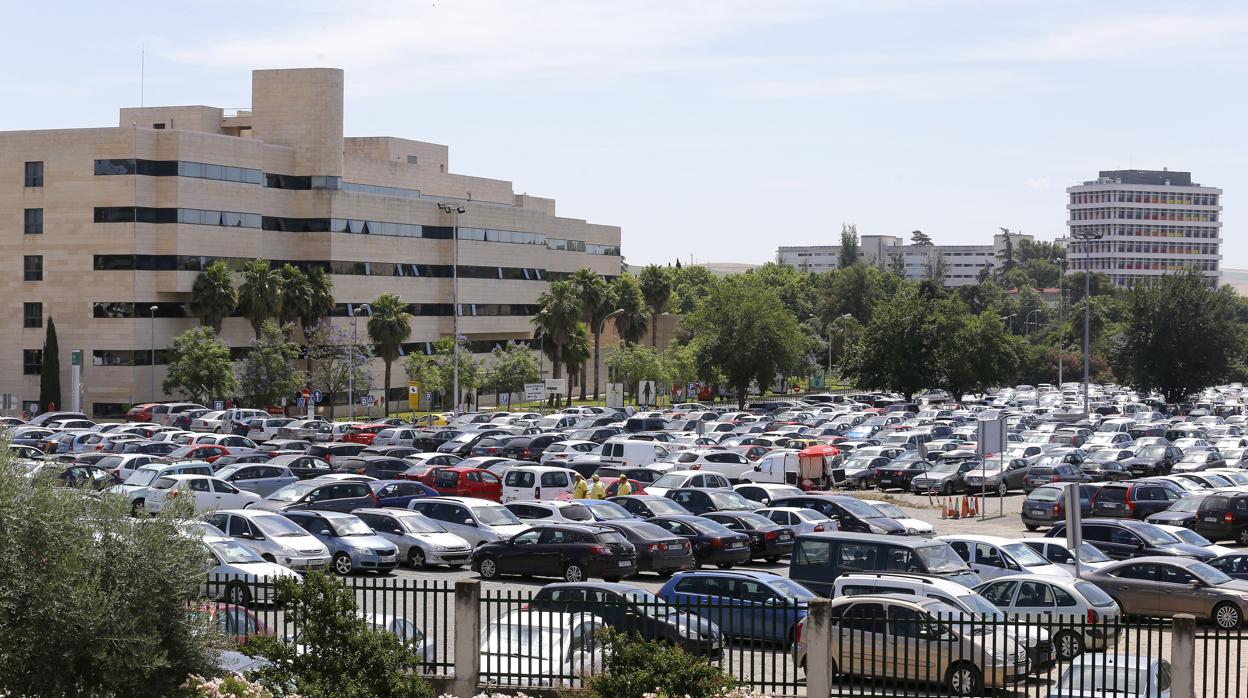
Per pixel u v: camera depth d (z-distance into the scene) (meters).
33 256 100.00
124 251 98.31
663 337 154.25
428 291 121.19
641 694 16.80
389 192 125.00
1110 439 73.88
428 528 36.59
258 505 42.12
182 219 99.69
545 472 46.91
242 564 28.70
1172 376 103.25
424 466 50.44
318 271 106.62
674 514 39.53
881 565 27.72
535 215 136.62
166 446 60.38
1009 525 48.66
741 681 18.61
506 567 33.94
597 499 41.81
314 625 16.98
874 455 63.19
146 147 98.88
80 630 15.52
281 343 99.44
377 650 16.98
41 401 96.50
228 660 19.25
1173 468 64.56
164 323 100.31
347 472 54.00
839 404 110.44
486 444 65.06
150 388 99.31
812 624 19.78
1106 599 26.55
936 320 105.69
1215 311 102.69
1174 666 19.00
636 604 21.14
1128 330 105.00
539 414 89.38
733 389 112.19
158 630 16.38
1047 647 23.34
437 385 105.69
